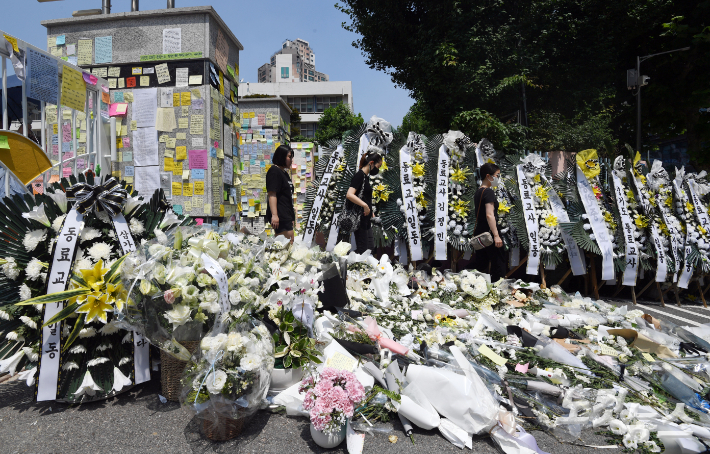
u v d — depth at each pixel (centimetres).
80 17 575
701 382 279
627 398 249
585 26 1061
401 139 577
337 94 6288
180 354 219
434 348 272
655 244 555
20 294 234
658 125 1355
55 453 192
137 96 570
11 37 342
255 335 214
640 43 1258
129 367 250
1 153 335
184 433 209
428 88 1124
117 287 232
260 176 1239
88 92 456
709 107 1199
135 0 598
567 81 1117
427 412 214
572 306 434
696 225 591
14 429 211
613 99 1283
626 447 210
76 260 240
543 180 566
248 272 251
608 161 585
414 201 536
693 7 1124
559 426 223
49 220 248
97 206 248
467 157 566
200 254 226
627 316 395
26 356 244
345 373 210
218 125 594
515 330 328
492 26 1036
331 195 568
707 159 1252
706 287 608
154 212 286
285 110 1344
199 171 564
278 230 462
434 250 534
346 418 199
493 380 251
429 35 1095
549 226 542
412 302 386
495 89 996
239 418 203
